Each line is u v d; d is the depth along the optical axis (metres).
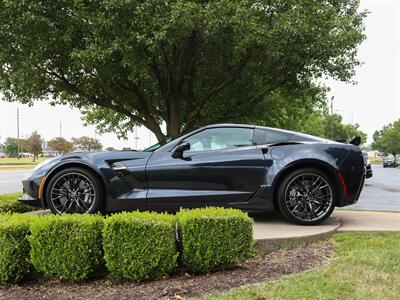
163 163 5.42
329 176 5.52
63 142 61.78
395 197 12.36
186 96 12.41
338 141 6.18
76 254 3.53
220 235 3.70
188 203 5.38
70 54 8.91
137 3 8.41
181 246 3.84
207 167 5.41
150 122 12.21
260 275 3.63
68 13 9.06
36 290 3.46
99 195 5.44
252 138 5.66
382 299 2.96
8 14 8.66
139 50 8.98
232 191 5.44
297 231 4.96
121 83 11.20
